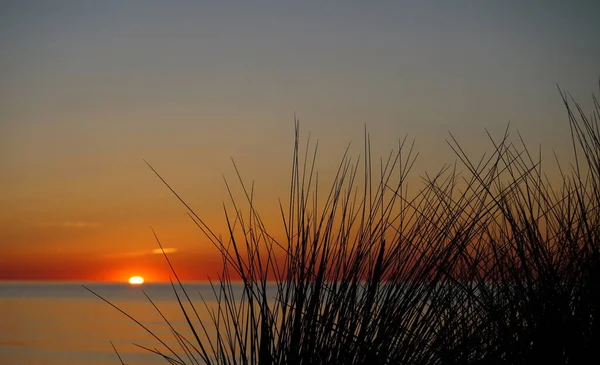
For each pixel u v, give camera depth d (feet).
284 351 7.16
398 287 7.12
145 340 72.33
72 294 350.43
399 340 6.98
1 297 275.18
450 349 6.95
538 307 6.85
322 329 7.10
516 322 6.98
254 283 7.47
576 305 6.93
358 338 6.89
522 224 7.82
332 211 7.54
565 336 6.71
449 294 7.18
